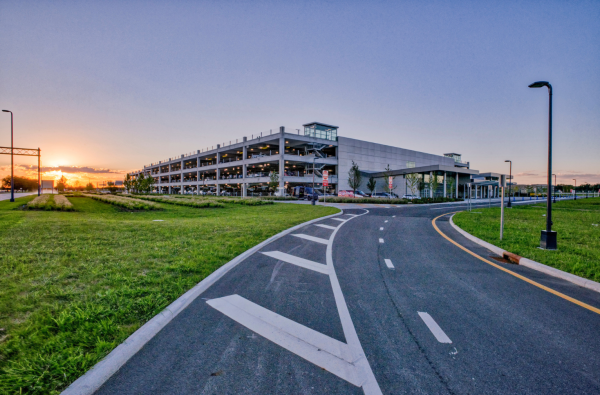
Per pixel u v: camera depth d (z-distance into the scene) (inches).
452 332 146.0
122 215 742.5
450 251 339.6
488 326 152.9
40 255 261.4
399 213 892.0
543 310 173.9
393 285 215.9
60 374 106.2
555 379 110.0
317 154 2237.9
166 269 231.5
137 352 124.6
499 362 120.9
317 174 2256.4
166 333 140.6
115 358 115.0
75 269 222.4
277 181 2000.5
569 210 1057.5
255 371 112.7
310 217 675.4
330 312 167.3
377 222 625.0
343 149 2337.6
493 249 341.4
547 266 259.3
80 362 112.9
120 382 105.6
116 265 238.4
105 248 296.5
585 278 226.4
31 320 142.3
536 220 666.8
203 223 521.0
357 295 194.5
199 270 233.9
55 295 173.2
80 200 1513.3
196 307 171.2
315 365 117.2
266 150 2625.5
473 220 651.5
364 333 143.7
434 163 3272.6
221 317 158.6
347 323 154.0
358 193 2197.3
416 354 126.0
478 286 215.9
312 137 2159.2
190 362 118.0
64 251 278.1
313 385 105.2
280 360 120.0
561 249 329.4
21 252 268.1
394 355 125.1
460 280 229.6
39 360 111.7
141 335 131.6
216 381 106.7
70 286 189.5
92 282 198.4
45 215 643.5
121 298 170.7
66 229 403.5
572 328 151.6
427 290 206.1
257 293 195.2
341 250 334.6
